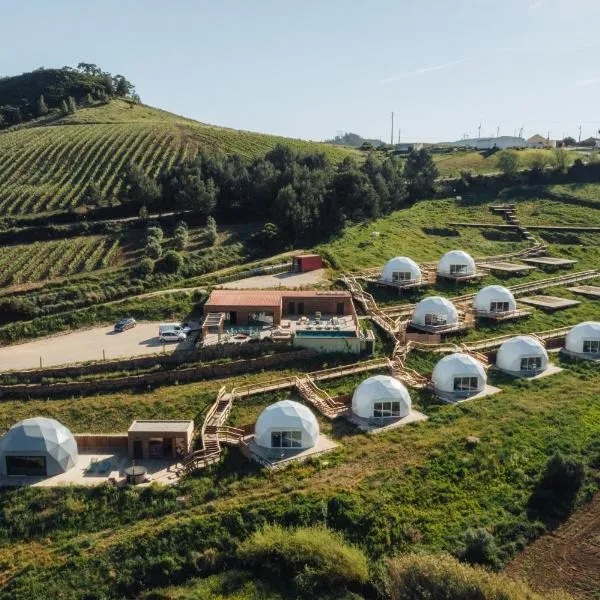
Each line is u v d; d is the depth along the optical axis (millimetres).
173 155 118125
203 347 49812
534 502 33719
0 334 55094
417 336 55812
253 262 75688
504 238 92688
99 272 69062
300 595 27516
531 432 40406
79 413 42875
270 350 50656
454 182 114812
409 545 30344
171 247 77062
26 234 79875
